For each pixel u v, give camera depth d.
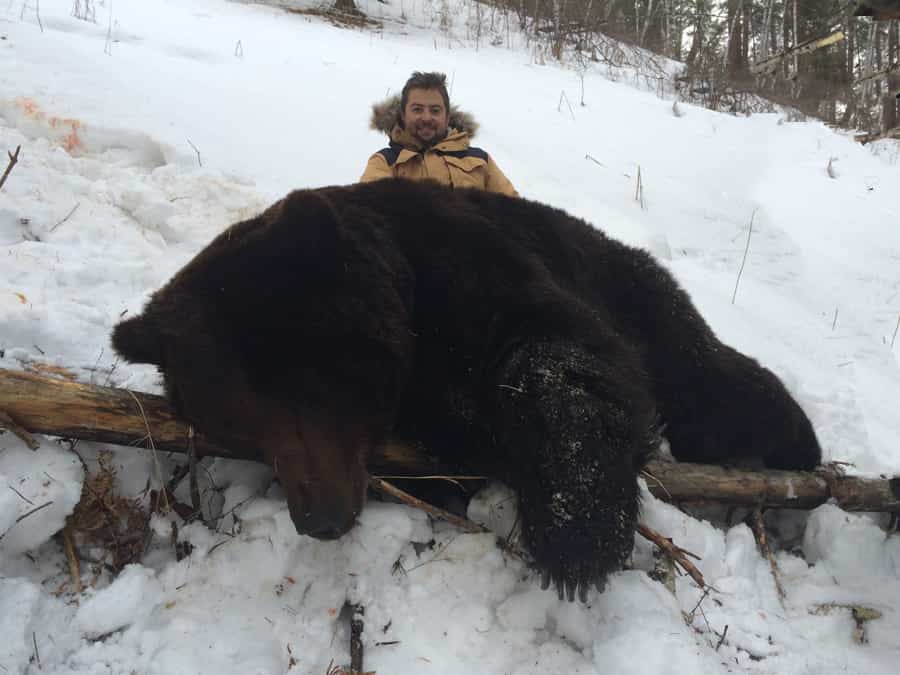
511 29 17.42
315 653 2.41
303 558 2.64
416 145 5.15
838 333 6.24
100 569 2.57
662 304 3.85
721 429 3.77
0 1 8.46
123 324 2.72
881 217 8.98
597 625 2.53
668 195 8.18
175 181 5.27
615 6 20.95
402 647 2.45
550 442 2.59
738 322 5.70
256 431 2.53
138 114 6.04
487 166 5.19
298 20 13.89
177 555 2.67
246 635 2.41
